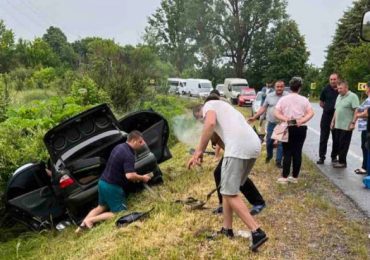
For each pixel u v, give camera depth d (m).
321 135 9.78
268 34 60.81
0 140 9.06
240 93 36.62
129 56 28.03
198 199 6.96
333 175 8.67
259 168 8.98
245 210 4.93
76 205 7.33
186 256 4.89
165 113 16.58
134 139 7.11
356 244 5.21
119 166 7.02
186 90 47.19
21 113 12.21
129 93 18.14
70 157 7.68
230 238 5.29
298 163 7.73
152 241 5.29
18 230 7.89
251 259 4.80
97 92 16.33
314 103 44.72
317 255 4.95
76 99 15.36
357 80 40.12
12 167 8.46
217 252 4.93
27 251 6.71
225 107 5.05
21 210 7.54
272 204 6.64
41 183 7.84
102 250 5.32
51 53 58.91
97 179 7.63
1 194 8.09
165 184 8.20
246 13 58.09
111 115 8.27
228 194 4.93
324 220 5.97
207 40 60.03
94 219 6.80
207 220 5.92
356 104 9.09
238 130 4.90
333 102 9.55
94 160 7.66
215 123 4.95
